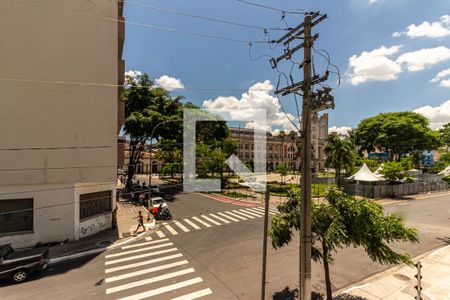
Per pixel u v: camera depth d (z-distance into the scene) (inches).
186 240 615.5
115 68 609.3
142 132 1290.6
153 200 957.2
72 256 518.3
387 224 285.9
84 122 581.0
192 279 400.5
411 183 1392.7
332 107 271.3
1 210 547.2
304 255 279.9
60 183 563.5
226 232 679.1
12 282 402.0
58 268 459.5
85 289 375.6
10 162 530.3
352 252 514.3
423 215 845.8
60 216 595.2
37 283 398.6
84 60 582.2
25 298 353.7
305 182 282.8
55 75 560.7
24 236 556.1
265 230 304.8
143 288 374.6
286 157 2299.5
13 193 546.6
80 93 578.9
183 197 1322.6
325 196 328.2
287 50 308.7
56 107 561.0
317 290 364.8
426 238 599.8
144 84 1352.1
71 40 572.7
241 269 435.5
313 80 283.0
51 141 556.7
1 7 527.2
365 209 288.0
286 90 309.7
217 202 1178.0
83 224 639.1
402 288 358.9
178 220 828.0
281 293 354.3
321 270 430.9
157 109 1333.7
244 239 612.7
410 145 2239.2
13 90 533.0
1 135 525.0
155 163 3228.3
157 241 612.7
